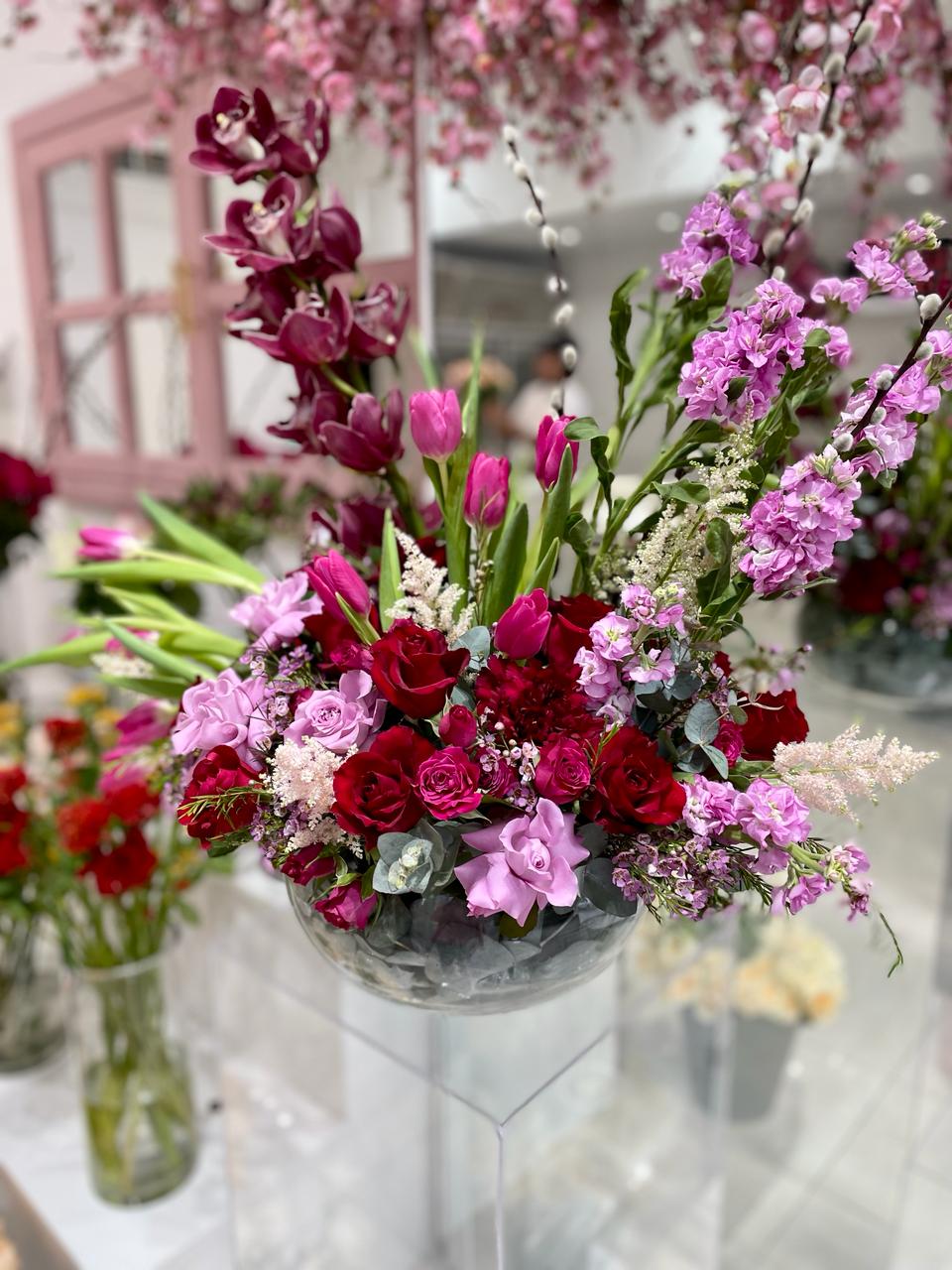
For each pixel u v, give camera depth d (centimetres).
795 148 77
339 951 69
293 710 64
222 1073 117
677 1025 117
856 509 113
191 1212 120
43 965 146
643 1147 115
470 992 67
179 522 93
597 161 128
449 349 160
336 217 74
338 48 108
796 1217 152
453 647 64
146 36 128
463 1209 103
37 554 281
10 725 136
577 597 65
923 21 101
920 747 129
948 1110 177
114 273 217
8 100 235
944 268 86
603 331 178
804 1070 158
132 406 229
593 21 104
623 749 58
